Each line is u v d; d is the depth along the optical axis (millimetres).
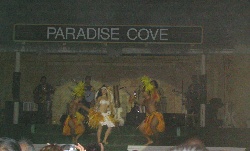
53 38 16203
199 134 15125
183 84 20141
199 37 16234
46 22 16266
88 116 14367
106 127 15000
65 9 16312
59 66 20078
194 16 16312
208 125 15930
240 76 18438
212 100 16438
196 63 20031
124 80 20188
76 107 14367
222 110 18578
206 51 16234
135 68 20250
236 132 15219
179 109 19984
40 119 16172
